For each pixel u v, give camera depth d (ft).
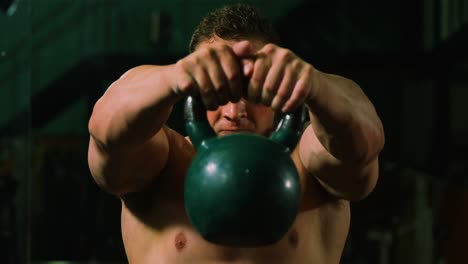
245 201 2.67
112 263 15.75
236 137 2.86
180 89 2.79
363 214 13.96
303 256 3.71
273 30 3.72
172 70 2.85
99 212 15.92
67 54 17.13
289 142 2.94
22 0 7.92
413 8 16.78
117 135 3.09
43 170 16.20
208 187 2.71
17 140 8.17
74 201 16.02
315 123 3.08
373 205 13.94
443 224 12.82
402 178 13.97
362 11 16.94
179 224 3.69
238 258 3.61
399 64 16.76
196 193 2.75
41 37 17.12
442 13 15.75
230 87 2.71
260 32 3.62
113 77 17.15
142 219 3.81
